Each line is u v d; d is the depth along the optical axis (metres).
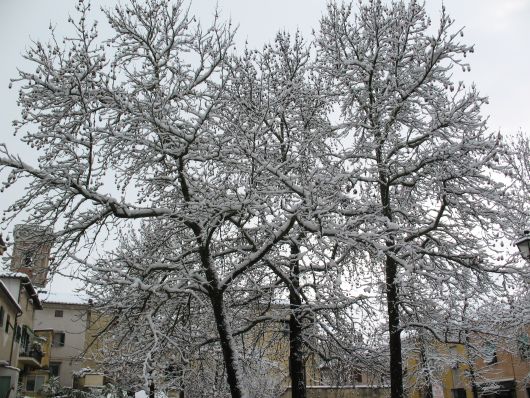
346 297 12.16
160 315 13.26
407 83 14.34
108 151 11.36
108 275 10.95
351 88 15.16
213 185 11.75
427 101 13.98
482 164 12.09
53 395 31.20
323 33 15.75
